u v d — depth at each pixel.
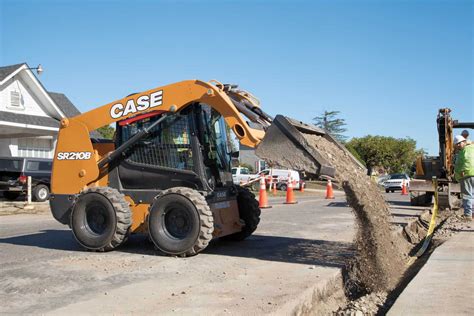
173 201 7.36
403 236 10.12
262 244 8.63
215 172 8.35
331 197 24.50
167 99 7.88
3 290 5.51
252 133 7.30
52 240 9.52
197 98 7.64
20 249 8.36
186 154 7.98
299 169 6.46
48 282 5.86
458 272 6.14
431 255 7.23
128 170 8.31
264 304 4.76
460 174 11.23
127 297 5.12
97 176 8.34
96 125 8.41
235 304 4.78
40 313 4.62
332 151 7.44
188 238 7.27
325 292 5.75
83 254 7.77
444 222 12.23
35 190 20.81
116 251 7.98
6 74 22.94
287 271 6.33
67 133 8.57
